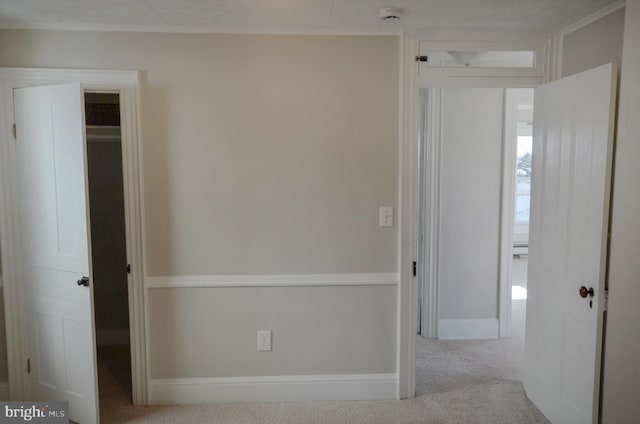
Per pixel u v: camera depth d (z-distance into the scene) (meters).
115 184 3.58
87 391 2.45
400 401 2.76
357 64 2.63
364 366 2.79
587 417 2.16
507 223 3.72
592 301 2.12
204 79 2.59
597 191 2.09
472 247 3.73
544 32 2.64
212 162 2.63
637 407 2.00
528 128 7.06
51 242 2.48
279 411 2.65
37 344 2.62
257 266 2.70
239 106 2.62
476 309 3.78
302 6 2.21
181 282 2.68
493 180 3.70
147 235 2.64
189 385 2.73
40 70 2.50
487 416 2.59
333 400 2.78
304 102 2.63
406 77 2.63
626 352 2.01
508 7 2.23
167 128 2.60
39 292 2.56
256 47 2.59
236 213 2.67
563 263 2.38
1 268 2.60
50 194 2.46
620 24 2.15
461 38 2.64
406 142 2.66
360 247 2.72
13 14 2.32
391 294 2.76
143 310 2.67
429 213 3.68
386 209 2.70
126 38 2.54
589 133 2.15
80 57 2.53
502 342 3.70
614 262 2.02
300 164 2.66
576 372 2.26
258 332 2.73
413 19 2.42
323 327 2.75
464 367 3.23
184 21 2.44
